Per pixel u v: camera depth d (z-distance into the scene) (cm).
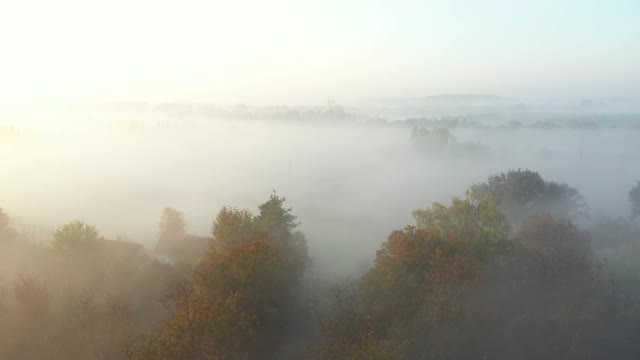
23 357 2856
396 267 2914
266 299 2942
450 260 2756
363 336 2275
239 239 3709
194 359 2294
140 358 2289
